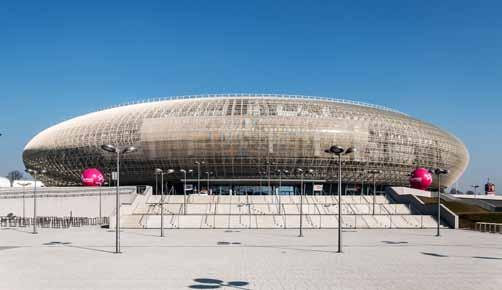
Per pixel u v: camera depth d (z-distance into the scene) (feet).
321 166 397.39
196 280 90.68
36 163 454.40
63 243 160.56
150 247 148.46
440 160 444.96
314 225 248.52
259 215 262.47
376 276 95.86
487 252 139.44
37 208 263.70
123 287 84.28
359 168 406.62
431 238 188.14
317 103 419.95
